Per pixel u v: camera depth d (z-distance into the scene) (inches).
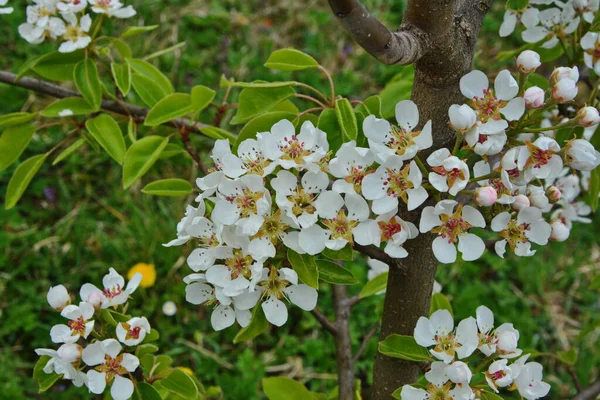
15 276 49.4
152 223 50.8
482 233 52.7
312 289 28.3
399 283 29.6
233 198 27.7
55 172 55.2
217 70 62.4
